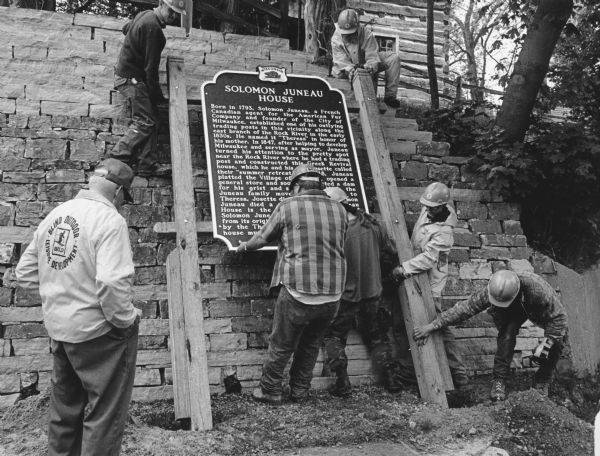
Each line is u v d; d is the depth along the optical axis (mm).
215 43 7234
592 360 7516
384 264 6406
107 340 3643
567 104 9758
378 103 7609
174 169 5863
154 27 6035
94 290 3588
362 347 6305
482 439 5086
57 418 3773
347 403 5613
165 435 4750
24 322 5496
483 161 7668
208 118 6402
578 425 5297
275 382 5449
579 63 9523
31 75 6332
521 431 5176
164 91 6703
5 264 5621
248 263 6211
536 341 7023
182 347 5234
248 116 6543
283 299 5176
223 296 6059
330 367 5730
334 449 4824
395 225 6395
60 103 6348
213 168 6219
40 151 6074
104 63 6629
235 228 6043
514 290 5590
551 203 8453
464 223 7359
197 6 9828
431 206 6121
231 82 6625
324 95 6902
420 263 6043
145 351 5691
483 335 6859
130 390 3748
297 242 5145
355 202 6609
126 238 3695
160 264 6008
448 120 8844
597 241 8430
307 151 6621
